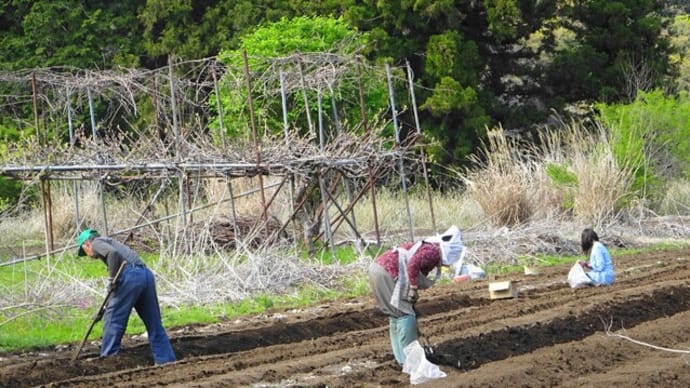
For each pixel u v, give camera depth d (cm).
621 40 6888
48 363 2316
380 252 3872
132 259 2361
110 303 2362
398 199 5206
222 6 6912
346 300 3222
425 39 6694
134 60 6756
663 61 7000
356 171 3978
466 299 3109
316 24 5472
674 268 3672
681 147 5234
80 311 2950
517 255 4069
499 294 3097
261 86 4375
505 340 2406
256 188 4388
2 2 6850
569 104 7019
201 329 2792
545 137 6669
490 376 2030
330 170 3872
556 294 3162
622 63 6819
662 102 5238
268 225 3944
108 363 2331
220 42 6769
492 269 3878
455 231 2089
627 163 4775
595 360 2219
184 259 3412
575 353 2255
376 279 2073
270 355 2405
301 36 5431
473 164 6450
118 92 4469
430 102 6303
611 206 4619
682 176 5334
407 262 2064
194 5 7000
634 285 3262
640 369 2097
